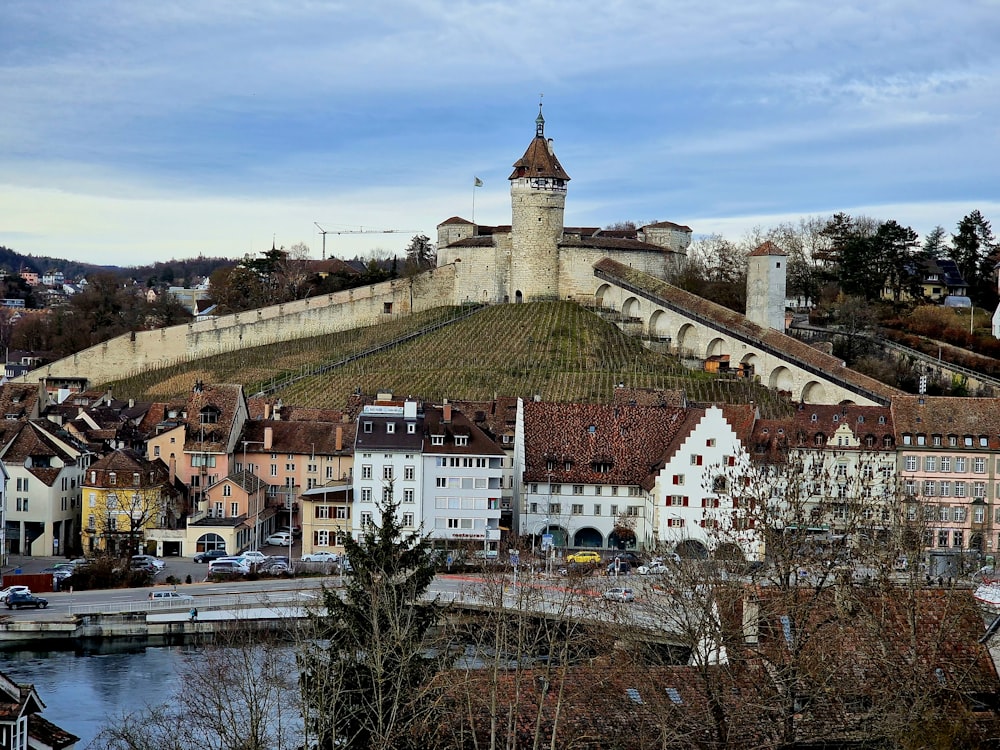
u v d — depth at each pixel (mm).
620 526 175000
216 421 195250
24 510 175750
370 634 79562
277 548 180875
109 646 131750
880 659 74312
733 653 79750
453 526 172375
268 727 88438
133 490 176500
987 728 72312
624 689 80875
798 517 83188
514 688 80312
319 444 196500
